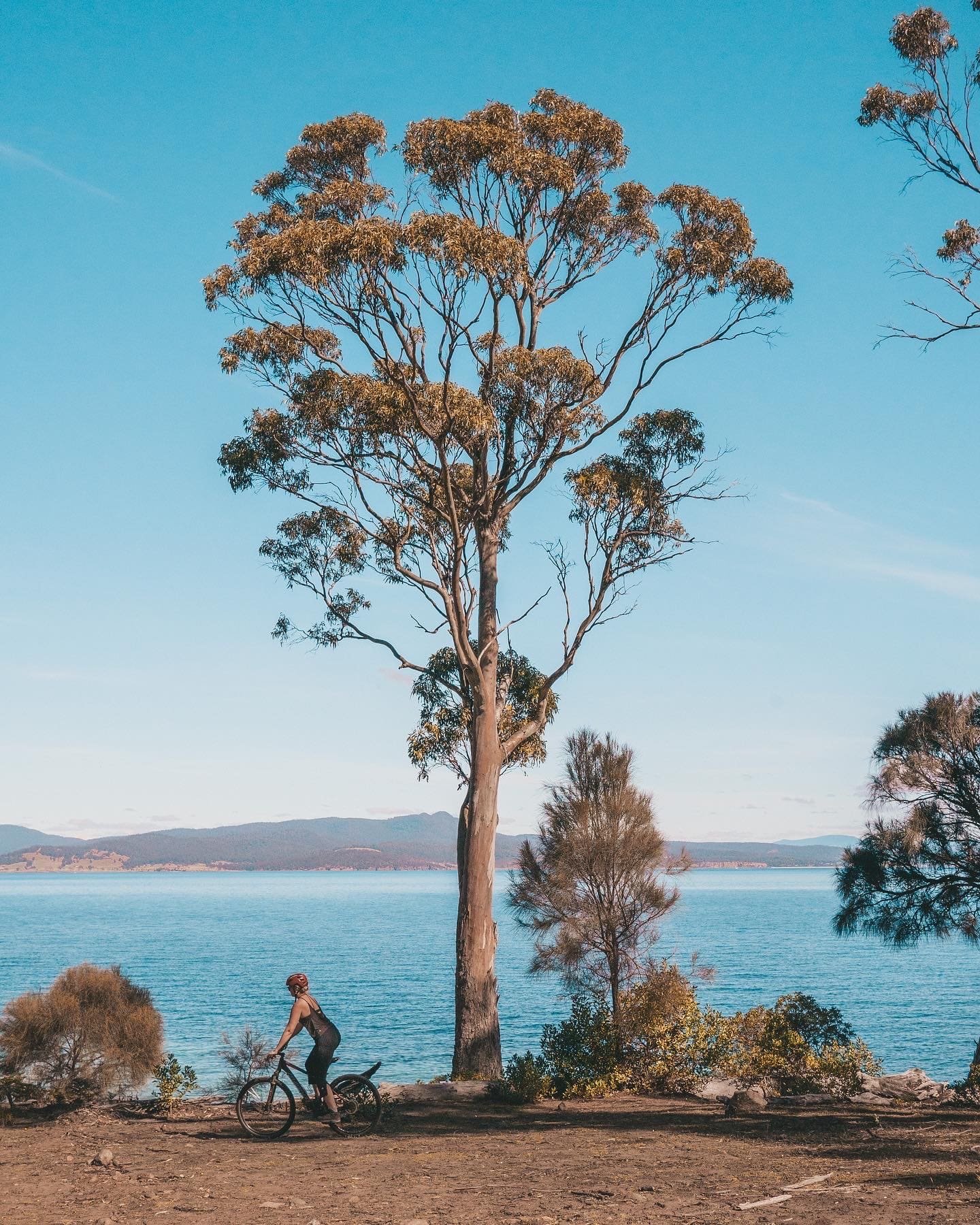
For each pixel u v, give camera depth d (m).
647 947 18.94
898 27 17.45
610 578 24.05
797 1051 18.03
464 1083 18.03
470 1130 14.10
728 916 180.12
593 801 19.33
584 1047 18.59
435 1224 8.51
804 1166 10.76
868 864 18.77
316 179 22.47
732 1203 9.01
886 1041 45.94
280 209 22.19
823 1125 13.71
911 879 18.53
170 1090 15.71
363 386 20.61
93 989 16.38
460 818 22.33
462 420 20.12
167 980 73.62
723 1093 17.38
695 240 22.42
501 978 76.31
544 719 24.55
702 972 19.12
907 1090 16.86
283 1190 10.13
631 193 22.59
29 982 67.56
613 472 24.03
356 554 25.34
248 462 23.23
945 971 84.06
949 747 18.39
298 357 22.48
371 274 19.44
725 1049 18.39
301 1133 13.76
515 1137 13.33
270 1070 17.08
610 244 23.58
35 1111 15.42
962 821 18.31
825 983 72.94
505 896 19.47
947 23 17.30
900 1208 8.49
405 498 23.52
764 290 22.22
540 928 19.16
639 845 18.81
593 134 22.02
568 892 18.95
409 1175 10.83
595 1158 11.66
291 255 19.19
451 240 18.66
